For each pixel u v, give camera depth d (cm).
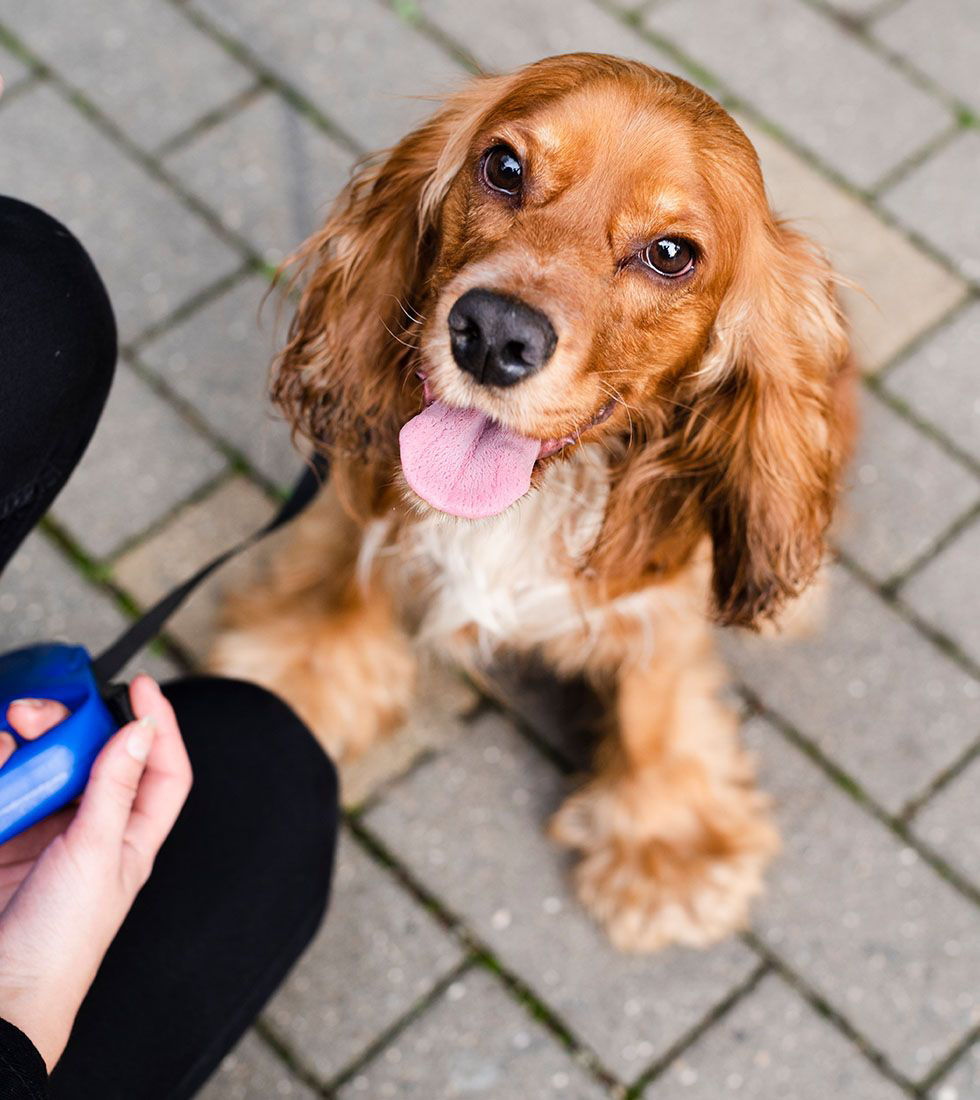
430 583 117
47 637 122
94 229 132
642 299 99
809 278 105
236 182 134
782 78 142
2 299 98
